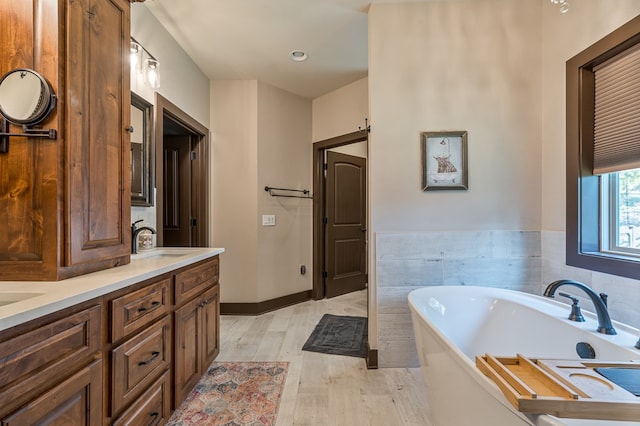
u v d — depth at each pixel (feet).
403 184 7.47
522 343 5.90
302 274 12.78
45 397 2.79
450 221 7.46
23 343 2.61
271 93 11.78
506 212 7.44
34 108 3.59
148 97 7.33
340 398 6.07
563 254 6.70
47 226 3.69
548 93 7.13
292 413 5.61
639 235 5.46
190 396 6.10
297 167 12.64
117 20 4.77
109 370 3.69
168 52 8.39
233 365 7.37
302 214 12.82
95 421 3.45
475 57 7.40
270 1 7.23
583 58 6.10
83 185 4.05
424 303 6.36
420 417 5.51
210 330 6.89
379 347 7.33
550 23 7.04
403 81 7.45
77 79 3.93
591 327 4.84
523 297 6.41
